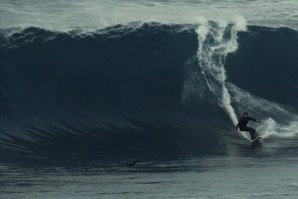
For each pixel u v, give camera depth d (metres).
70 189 82.69
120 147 107.50
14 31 125.94
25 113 117.81
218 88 125.00
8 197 80.00
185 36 130.50
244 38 134.38
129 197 78.25
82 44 127.06
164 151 104.88
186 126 117.50
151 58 128.00
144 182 85.00
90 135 113.56
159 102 122.88
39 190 82.69
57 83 122.38
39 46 125.25
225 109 121.38
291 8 153.62
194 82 125.44
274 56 133.75
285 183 82.31
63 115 118.88
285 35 136.50
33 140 110.31
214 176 87.31
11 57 123.19
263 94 126.69
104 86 123.94
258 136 110.06
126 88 124.25
